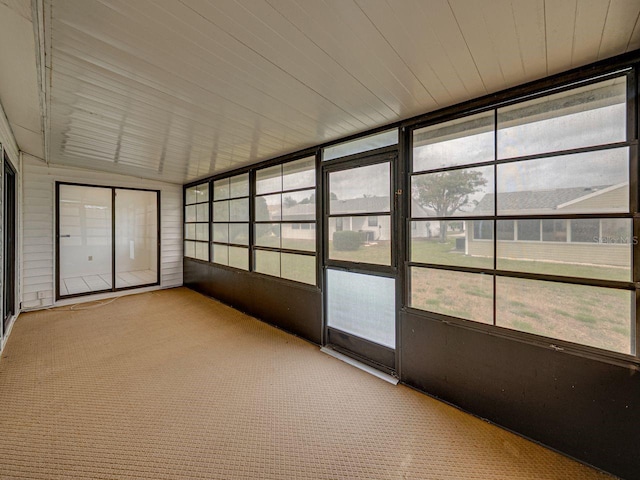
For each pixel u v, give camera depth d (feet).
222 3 3.67
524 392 5.79
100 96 6.48
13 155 10.75
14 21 4.01
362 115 7.34
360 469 5.07
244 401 6.93
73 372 8.17
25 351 9.43
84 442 5.59
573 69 5.13
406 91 6.05
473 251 6.50
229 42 4.51
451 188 6.83
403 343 7.74
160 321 12.53
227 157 11.93
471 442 5.68
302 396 7.16
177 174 15.79
